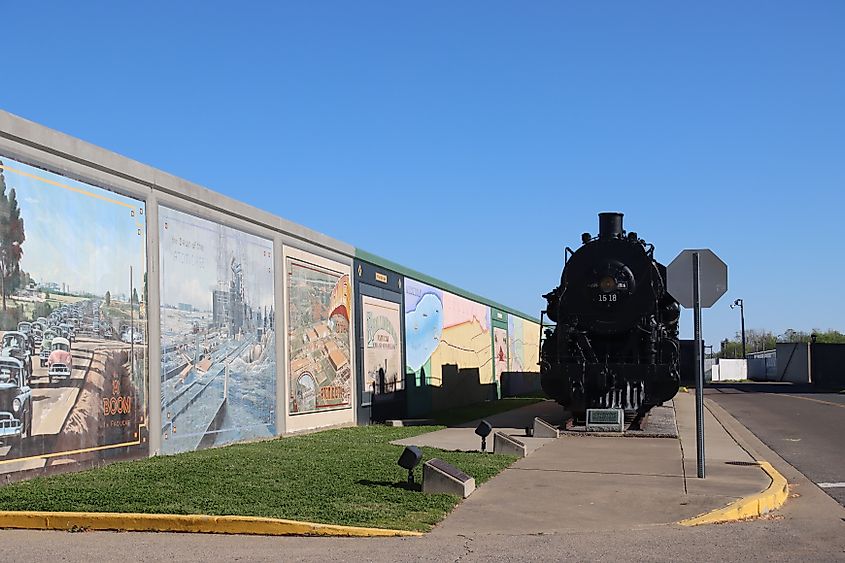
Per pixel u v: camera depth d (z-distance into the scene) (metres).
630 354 21.38
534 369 54.34
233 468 12.23
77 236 12.07
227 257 16.11
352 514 9.36
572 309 21.64
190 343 14.77
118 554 7.86
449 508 10.05
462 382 34.59
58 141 11.70
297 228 19.06
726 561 7.85
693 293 12.62
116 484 10.65
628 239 21.86
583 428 19.56
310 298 19.88
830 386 58.50
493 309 41.44
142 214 13.53
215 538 8.56
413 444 16.72
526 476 12.48
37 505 9.30
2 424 10.62
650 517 9.76
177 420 14.33
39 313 11.30
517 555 7.99
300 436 18.17
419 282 29.00
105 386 12.53
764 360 82.62
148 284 13.62
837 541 8.78
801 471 14.31
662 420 22.30
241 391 16.50
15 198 10.98
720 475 12.67
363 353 23.27
